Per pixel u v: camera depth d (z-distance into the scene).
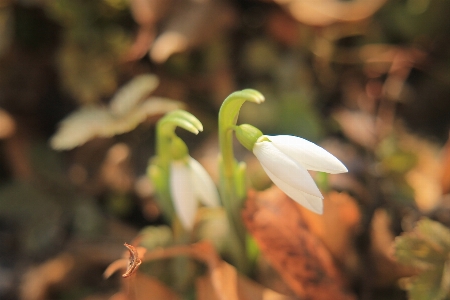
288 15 0.40
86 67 0.39
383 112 0.39
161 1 0.38
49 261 0.37
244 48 0.41
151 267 0.35
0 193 0.38
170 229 0.36
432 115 0.40
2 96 0.39
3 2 0.39
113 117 0.36
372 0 0.39
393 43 0.41
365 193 0.36
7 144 0.39
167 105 0.36
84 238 0.37
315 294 0.33
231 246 0.34
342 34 0.41
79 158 0.39
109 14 0.39
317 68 0.41
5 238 0.38
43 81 0.40
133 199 0.38
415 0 0.40
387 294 0.35
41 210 0.38
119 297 0.34
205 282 0.34
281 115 0.39
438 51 0.40
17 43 0.39
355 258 0.35
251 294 0.33
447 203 0.36
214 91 0.40
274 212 0.33
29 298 0.36
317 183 0.33
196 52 0.39
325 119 0.40
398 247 0.33
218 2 0.39
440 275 0.33
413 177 0.37
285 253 0.33
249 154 0.38
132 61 0.39
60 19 0.39
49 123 0.40
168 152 0.33
